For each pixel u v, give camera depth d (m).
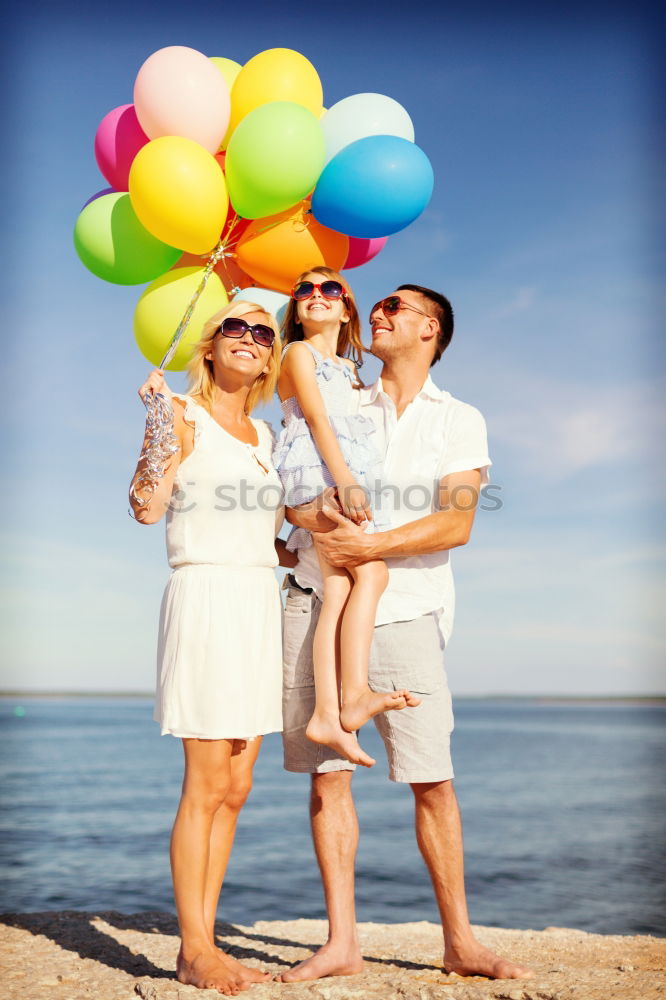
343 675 2.88
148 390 2.76
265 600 2.91
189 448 2.90
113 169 3.58
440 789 3.02
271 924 4.29
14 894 12.82
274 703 2.91
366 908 12.78
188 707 2.77
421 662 3.01
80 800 28.70
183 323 3.21
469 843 20.83
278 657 2.96
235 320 2.96
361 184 3.15
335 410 3.14
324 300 3.19
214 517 2.87
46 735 71.88
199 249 3.27
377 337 3.17
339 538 2.91
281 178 3.14
